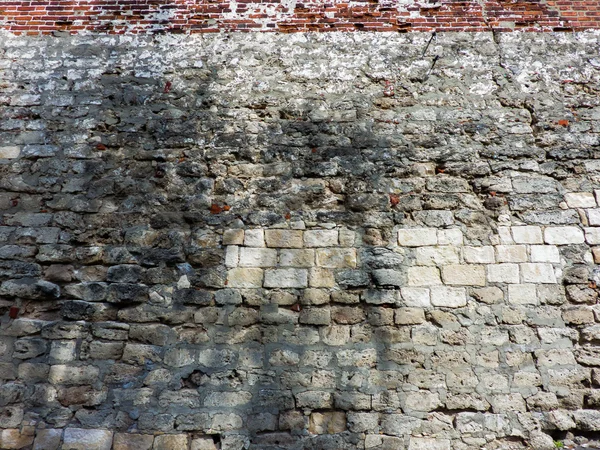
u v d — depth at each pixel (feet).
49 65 14.32
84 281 12.35
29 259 12.51
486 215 12.71
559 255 12.30
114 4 14.97
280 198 12.97
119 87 14.10
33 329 11.96
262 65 14.28
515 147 13.30
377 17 14.78
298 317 11.97
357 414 11.28
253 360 11.68
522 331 11.75
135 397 11.45
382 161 13.25
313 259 12.42
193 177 13.23
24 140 13.55
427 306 11.98
